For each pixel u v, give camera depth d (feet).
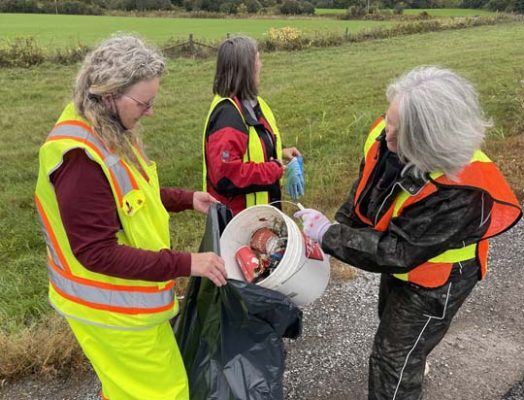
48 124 30.32
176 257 5.99
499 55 52.13
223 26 114.32
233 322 6.64
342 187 18.98
